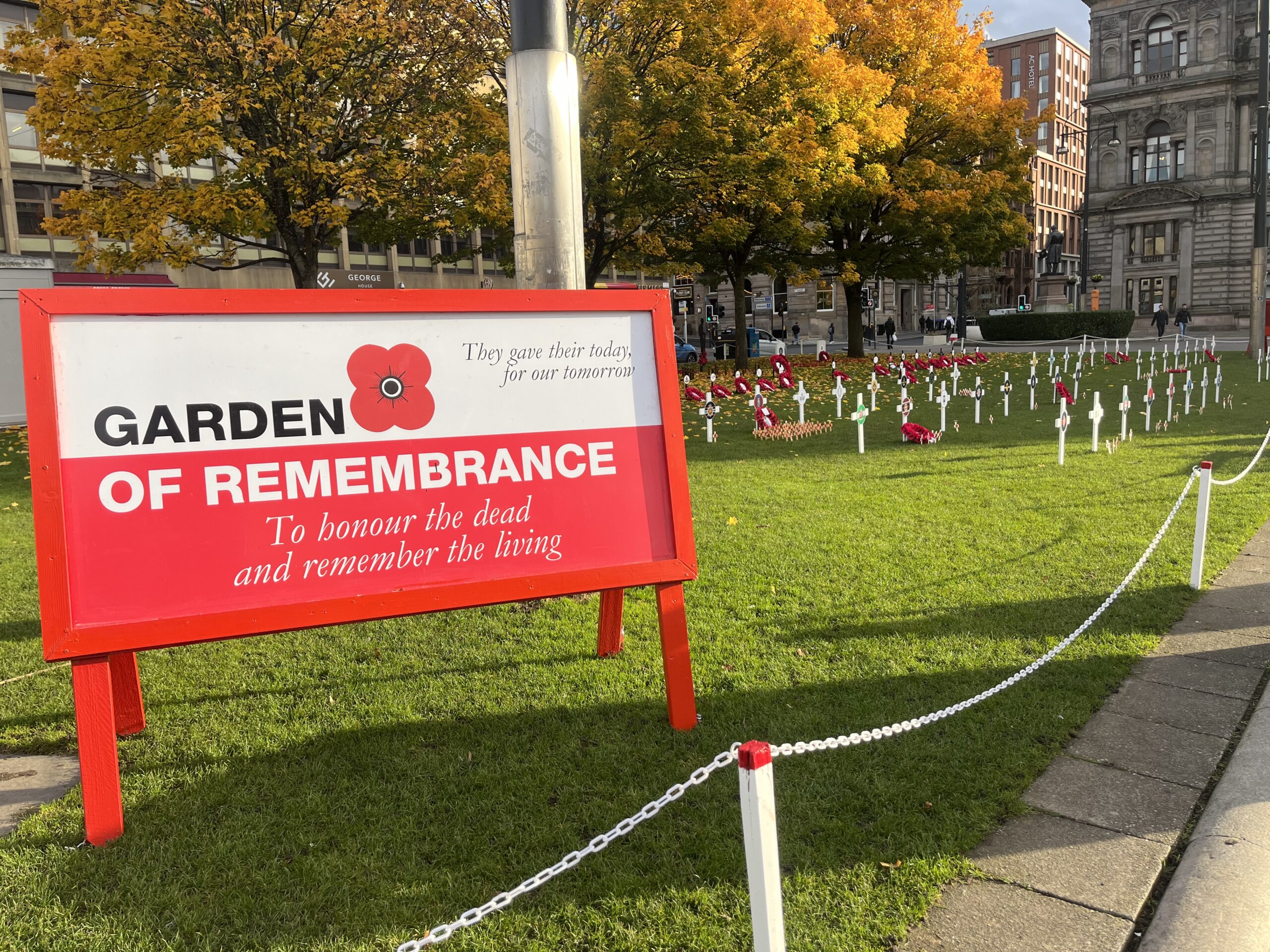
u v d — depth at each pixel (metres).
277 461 3.81
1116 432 13.59
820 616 5.79
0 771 4.14
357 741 4.30
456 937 2.91
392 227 21.36
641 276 50.00
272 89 16.25
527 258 5.59
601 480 4.32
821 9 22.31
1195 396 18.75
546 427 4.25
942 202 28.28
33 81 31.02
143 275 32.66
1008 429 14.31
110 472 3.58
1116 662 4.99
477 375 4.16
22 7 30.45
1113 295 63.09
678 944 2.85
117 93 16.77
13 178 30.88
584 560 4.23
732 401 19.59
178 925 2.99
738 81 21.16
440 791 3.82
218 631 3.62
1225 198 57.41
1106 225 63.31
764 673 4.92
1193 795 3.66
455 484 4.07
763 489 9.89
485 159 17.58
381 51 18.28
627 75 18.05
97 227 17.91
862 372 27.42
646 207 20.94
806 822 3.50
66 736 4.46
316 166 17.09
